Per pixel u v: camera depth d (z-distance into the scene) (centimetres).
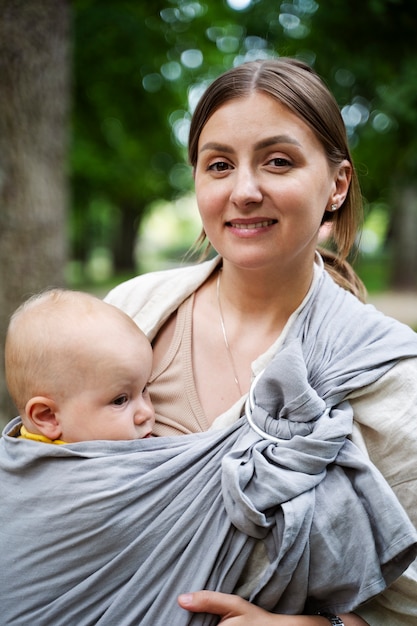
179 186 1833
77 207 1642
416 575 124
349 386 121
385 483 116
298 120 120
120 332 129
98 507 116
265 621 113
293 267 130
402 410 121
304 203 120
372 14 471
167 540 115
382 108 524
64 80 351
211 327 142
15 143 327
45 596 119
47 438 127
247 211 120
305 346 129
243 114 120
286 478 112
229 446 121
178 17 664
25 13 322
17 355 127
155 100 816
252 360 135
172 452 121
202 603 112
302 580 115
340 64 518
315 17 497
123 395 127
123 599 115
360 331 129
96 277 2258
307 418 118
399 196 1334
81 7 600
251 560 116
